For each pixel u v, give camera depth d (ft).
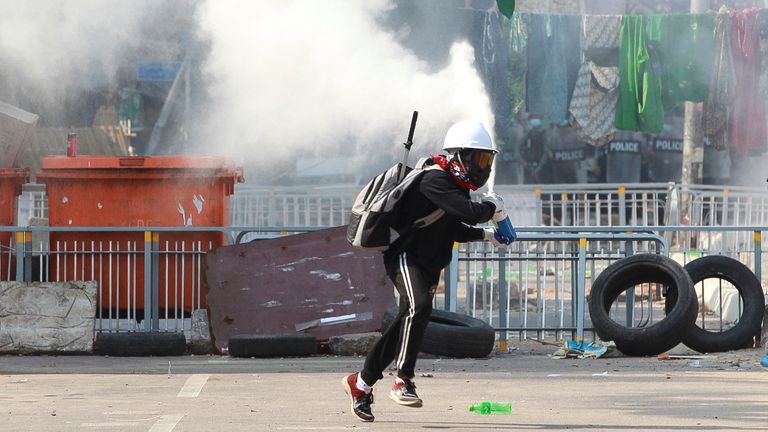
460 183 55.67
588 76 138.31
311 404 63.41
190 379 75.87
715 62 138.41
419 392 68.90
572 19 137.59
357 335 91.91
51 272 99.66
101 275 99.14
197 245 98.94
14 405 62.80
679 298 91.66
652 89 138.00
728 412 59.57
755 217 170.30
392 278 56.75
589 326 101.14
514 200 177.47
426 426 54.80
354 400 56.44
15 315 94.02
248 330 94.27
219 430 53.36
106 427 54.24
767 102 139.03
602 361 88.69
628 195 179.11
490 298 102.58
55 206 99.96
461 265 113.09
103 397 66.64
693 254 119.65
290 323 94.38
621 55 137.80
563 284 102.32
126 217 99.60
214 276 95.09
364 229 55.72
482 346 90.12
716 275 96.84
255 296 94.79
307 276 94.99
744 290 95.50
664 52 138.51
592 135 138.51
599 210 170.71
